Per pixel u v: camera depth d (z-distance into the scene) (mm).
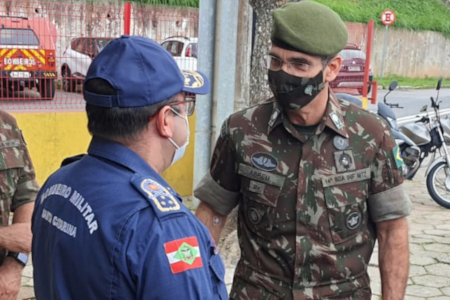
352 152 1872
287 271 1872
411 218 5906
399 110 14688
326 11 1811
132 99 1266
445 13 26625
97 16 6473
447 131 6293
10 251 2299
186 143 1408
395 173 1905
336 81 11555
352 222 1877
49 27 6082
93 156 1344
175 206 1254
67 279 1256
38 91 5715
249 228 1964
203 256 1264
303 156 1869
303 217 1855
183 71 1472
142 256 1180
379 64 23188
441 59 26078
